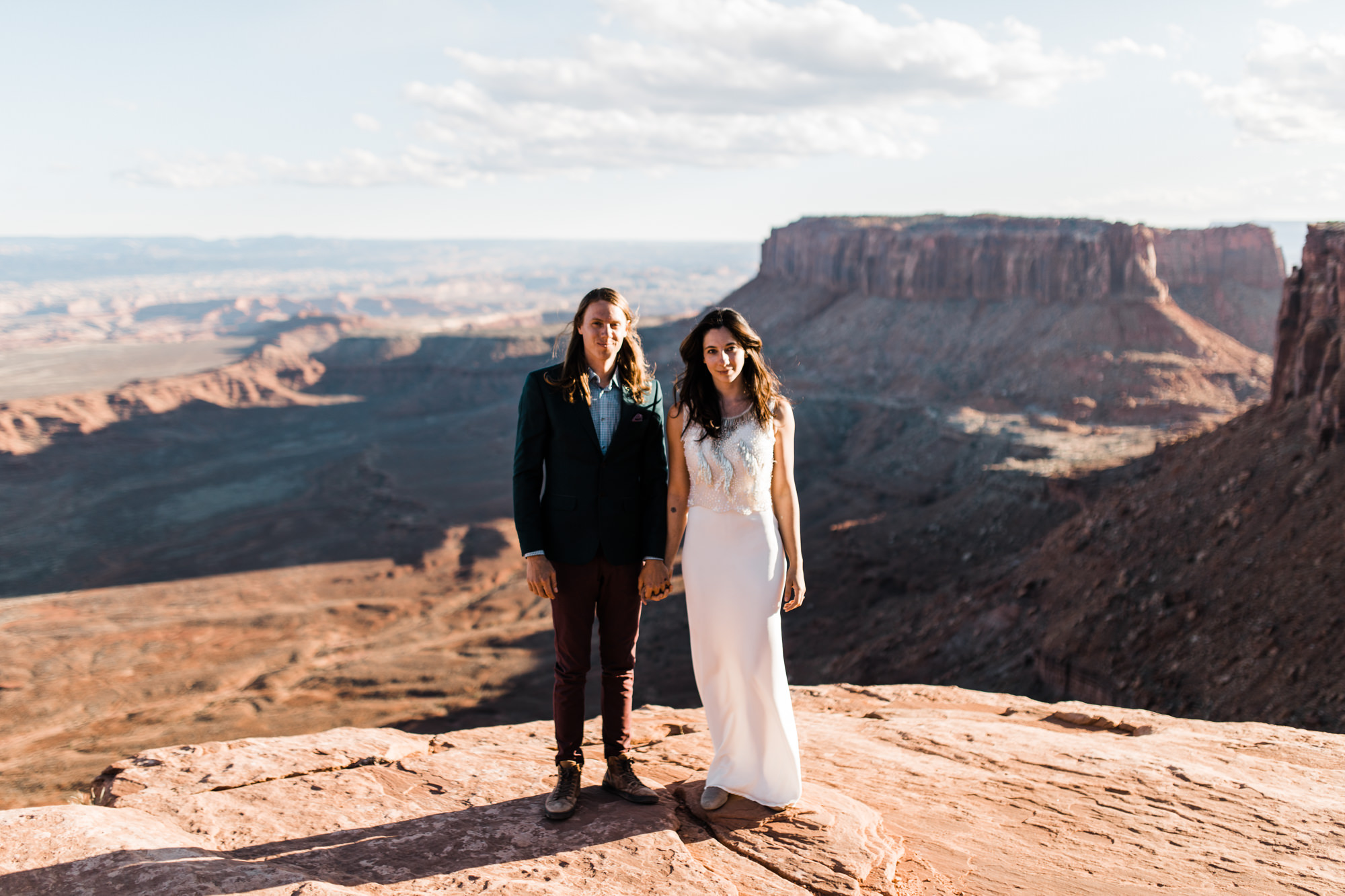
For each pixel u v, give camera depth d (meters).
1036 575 39.53
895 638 45.41
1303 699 20.47
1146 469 62.00
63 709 69.31
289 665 75.31
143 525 151.88
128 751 57.16
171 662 78.88
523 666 66.44
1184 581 29.72
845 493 103.38
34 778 54.06
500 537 113.44
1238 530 30.06
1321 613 22.97
